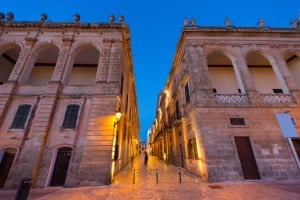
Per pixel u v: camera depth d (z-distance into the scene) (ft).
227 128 36.29
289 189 24.77
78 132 35.06
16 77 40.22
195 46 45.88
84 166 31.40
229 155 33.96
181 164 54.75
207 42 46.78
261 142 35.32
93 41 45.55
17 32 46.42
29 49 43.98
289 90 41.16
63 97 38.45
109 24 46.32
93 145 33.24
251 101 39.11
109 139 33.94
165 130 82.33
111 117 35.83
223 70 55.26
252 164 33.94
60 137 34.50
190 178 36.32
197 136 37.81
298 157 34.50
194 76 41.65
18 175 30.37
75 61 53.21
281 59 45.44
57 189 28.25
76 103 37.96
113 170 35.29
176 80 64.23
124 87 54.13
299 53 47.78
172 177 38.06
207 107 38.01
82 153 33.04
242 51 46.09
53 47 47.19
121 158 49.11
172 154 69.36
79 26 46.21
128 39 51.34
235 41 47.34
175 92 62.39
